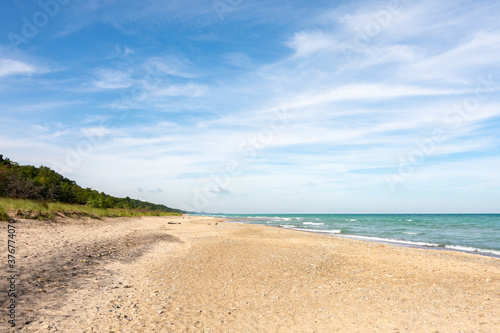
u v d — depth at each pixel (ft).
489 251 81.82
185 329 22.93
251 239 86.53
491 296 34.50
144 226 126.72
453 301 32.42
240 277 40.96
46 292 27.30
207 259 52.90
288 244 75.15
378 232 149.18
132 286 33.76
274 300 31.71
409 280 41.45
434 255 63.98
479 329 24.44
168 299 30.17
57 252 43.57
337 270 46.85
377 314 27.86
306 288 36.76
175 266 46.39
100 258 45.21
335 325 24.99
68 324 21.54
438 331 23.97
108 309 25.58
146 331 21.89
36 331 19.70
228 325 24.32
